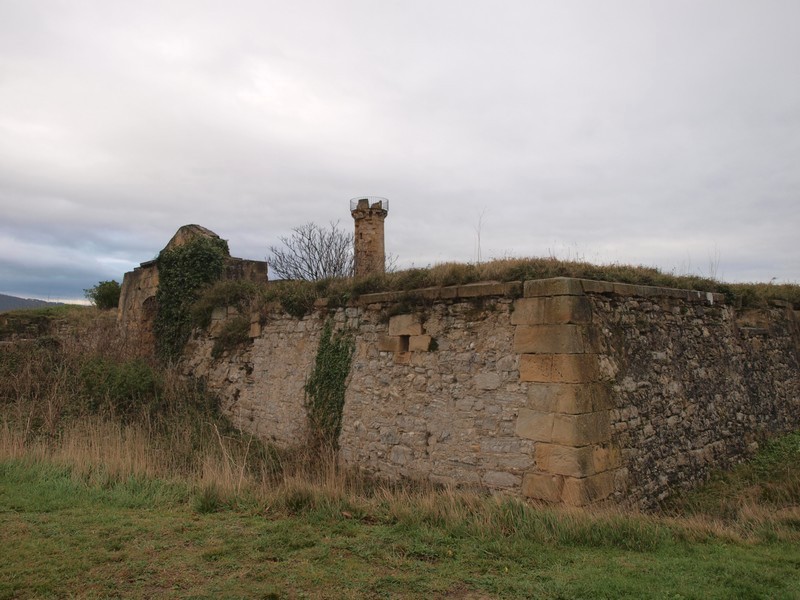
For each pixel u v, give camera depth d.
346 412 10.07
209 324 14.58
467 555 4.87
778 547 5.57
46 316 21.67
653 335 8.69
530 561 4.82
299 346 11.47
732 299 11.06
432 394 8.62
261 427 12.09
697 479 8.93
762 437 10.94
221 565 4.50
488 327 8.05
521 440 7.41
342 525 5.54
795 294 13.80
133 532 5.19
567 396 7.01
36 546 4.75
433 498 6.42
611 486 7.22
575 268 7.96
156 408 12.84
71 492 6.49
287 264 28.84
